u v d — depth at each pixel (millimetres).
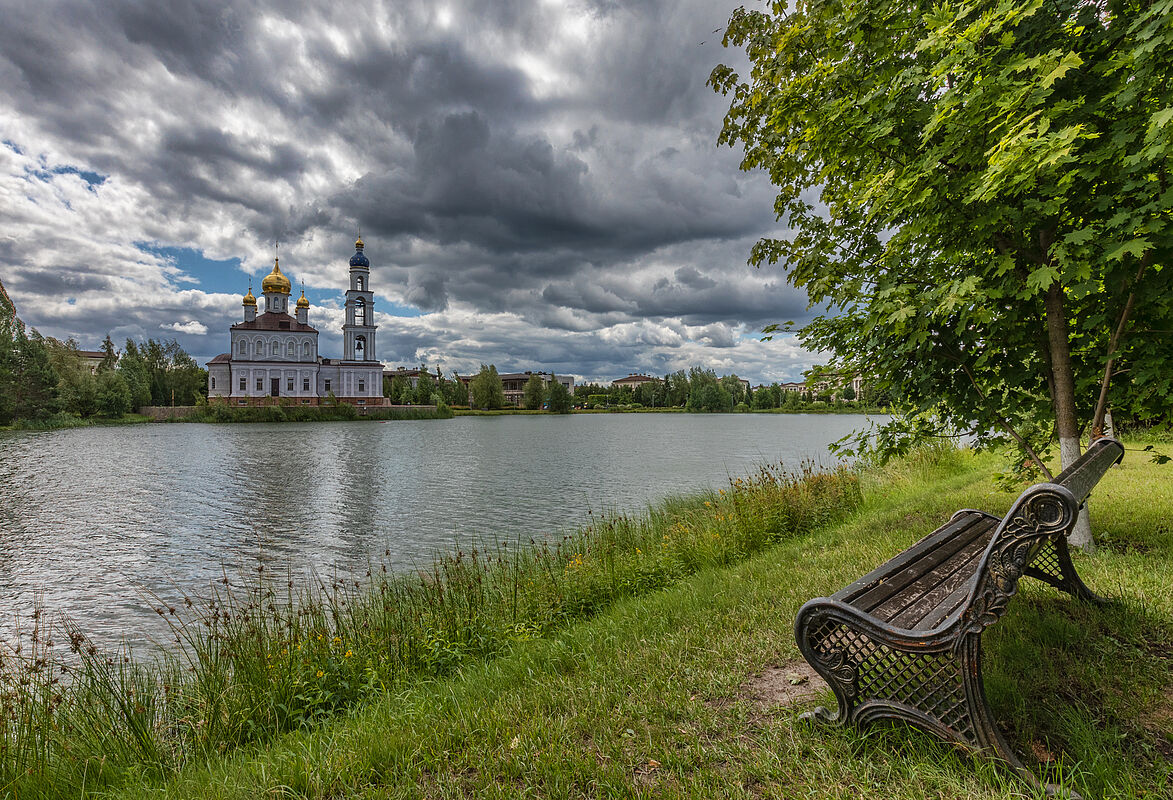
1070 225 4508
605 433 61156
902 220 5195
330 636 5805
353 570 11945
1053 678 2930
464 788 2648
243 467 31375
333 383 111625
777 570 5762
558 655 4191
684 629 4340
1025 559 2158
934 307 4535
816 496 9234
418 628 5465
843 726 2660
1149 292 4082
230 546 14500
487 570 8234
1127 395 4848
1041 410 5211
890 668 2578
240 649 5000
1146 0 3887
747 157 6992
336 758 2992
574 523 15992
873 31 5141
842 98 5043
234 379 102250
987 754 2250
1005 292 4484
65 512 19250
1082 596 3791
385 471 29219
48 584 11523
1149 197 3818
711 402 150000
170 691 4668
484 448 42562
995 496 7832
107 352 112812
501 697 3562
